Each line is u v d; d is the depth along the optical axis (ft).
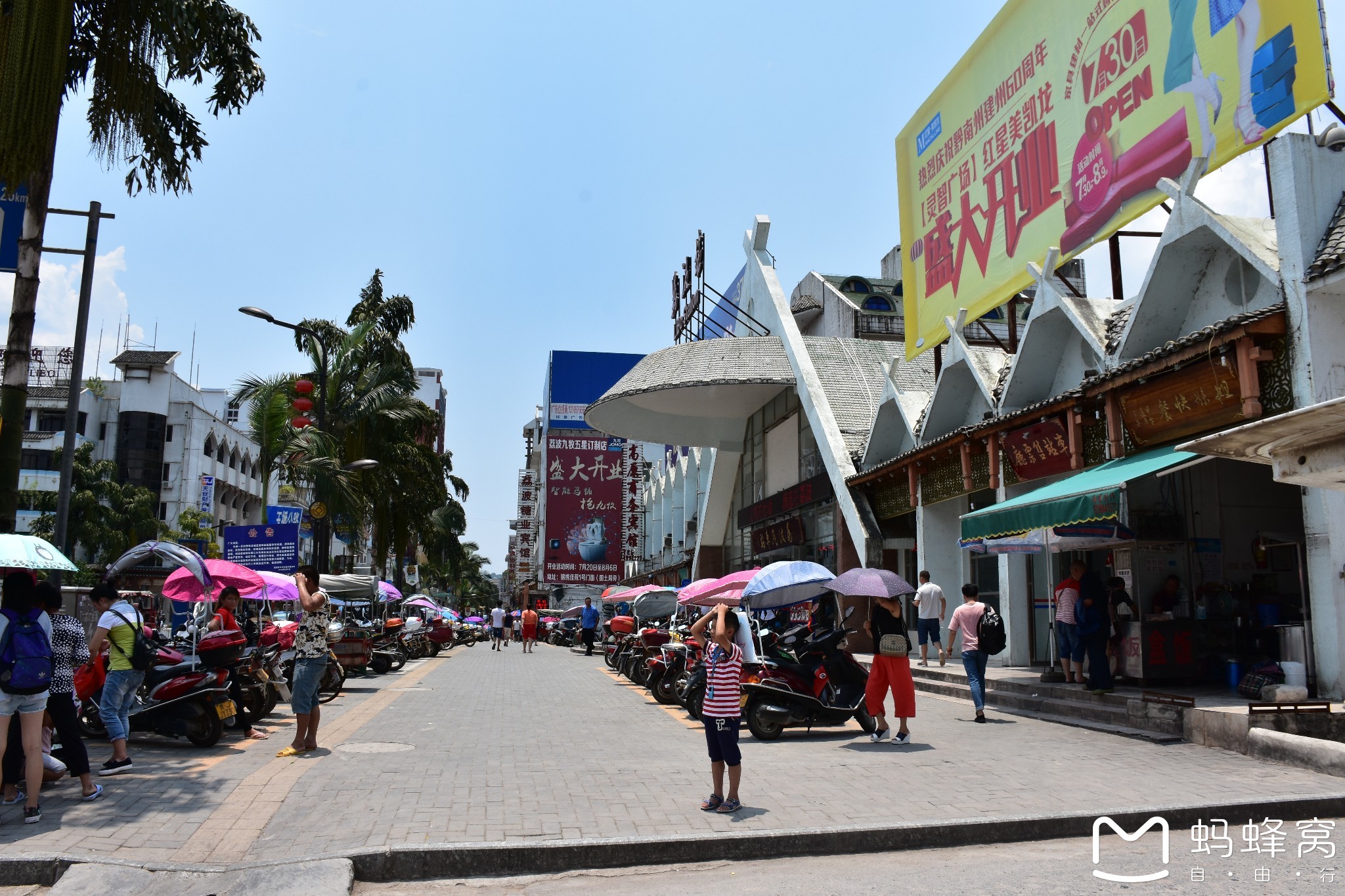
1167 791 23.26
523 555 263.49
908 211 72.08
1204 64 39.99
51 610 23.16
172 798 23.53
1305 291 32.89
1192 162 40.09
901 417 73.51
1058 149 51.52
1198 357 36.17
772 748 32.48
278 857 18.40
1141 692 36.24
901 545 74.38
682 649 47.19
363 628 70.13
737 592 47.34
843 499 75.15
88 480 143.33
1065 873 17.39
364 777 26.30
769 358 90.22
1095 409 44.73
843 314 107.04
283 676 46.03
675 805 22.49
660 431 114.01
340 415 94.48
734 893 16.65
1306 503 33.14
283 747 32.60
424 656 94.79
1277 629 37.81
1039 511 36.73
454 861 18.34
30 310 28.78
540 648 135.74
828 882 17.24
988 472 55.72
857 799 23.08
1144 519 43.24
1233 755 28.17
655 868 18.65
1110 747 30.25
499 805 22.57
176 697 31.94
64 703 23.08
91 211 41.75
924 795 23.47
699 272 126.41
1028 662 54.75
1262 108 36.37
